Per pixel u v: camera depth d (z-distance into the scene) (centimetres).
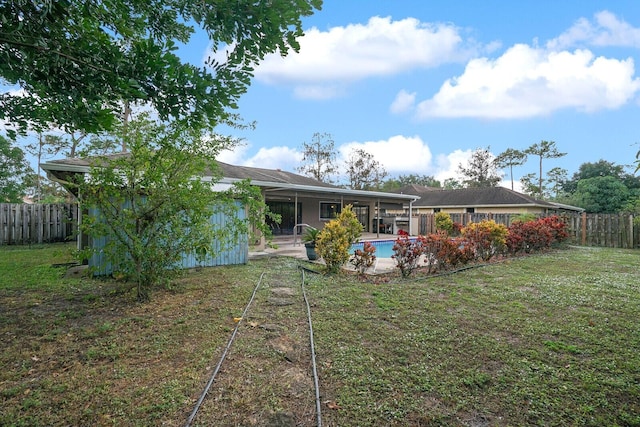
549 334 394
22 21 224
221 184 947
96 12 265
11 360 314
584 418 241
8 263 816
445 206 2714
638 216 1339
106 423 227
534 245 1166
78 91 259
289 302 514
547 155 4038
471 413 245
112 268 657
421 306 498
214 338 370
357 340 369
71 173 838
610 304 511
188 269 754
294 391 268
